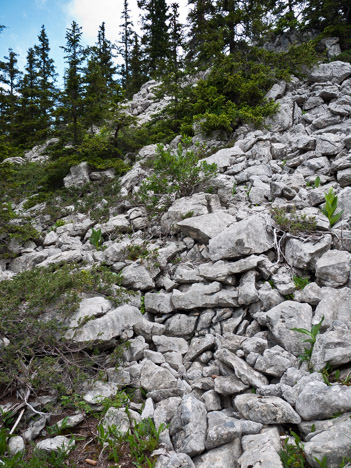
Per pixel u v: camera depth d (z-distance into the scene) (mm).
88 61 16562
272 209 7797
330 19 20984
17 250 10094
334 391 3887
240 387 4586
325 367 4516
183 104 16250
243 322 5754
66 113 15633
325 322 5016
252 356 4953
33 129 27031
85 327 5320
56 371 4738
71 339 5172
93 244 8797
